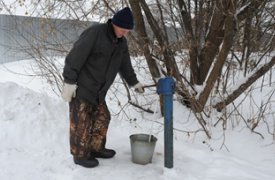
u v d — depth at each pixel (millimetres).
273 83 5949
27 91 4777
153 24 4691
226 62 5395
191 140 4594
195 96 4996
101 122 3820
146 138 4125
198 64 5203
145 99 5359
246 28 5211
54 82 6711
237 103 5543
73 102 3582
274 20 5242
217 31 4996
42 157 3859
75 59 3355
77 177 3500
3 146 4020
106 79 3578
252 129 4668
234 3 4391
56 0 5609
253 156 4305
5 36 8586
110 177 3562
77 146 3639
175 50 4953
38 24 6137
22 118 4355
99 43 3393
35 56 6758
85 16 5457
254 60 5445
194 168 3879
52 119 4512
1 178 3406
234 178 3670
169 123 3719
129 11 3377
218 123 4891
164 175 3678
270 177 3721
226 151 4383
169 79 3688
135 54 5188
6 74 8016
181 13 5012
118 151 4223
